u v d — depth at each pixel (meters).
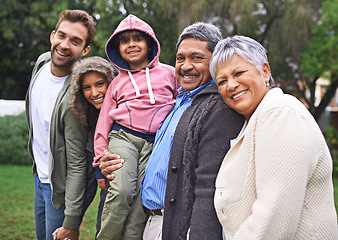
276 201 1.52
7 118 11.65
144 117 2.39
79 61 2.78
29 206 7.06
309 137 1.58
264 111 1.66
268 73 1.86
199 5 11.06
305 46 12.05
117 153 2.36
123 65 2.62
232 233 1.72
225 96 1.85
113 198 2.27
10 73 16.98
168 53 12.63
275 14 12.21
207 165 1.86
